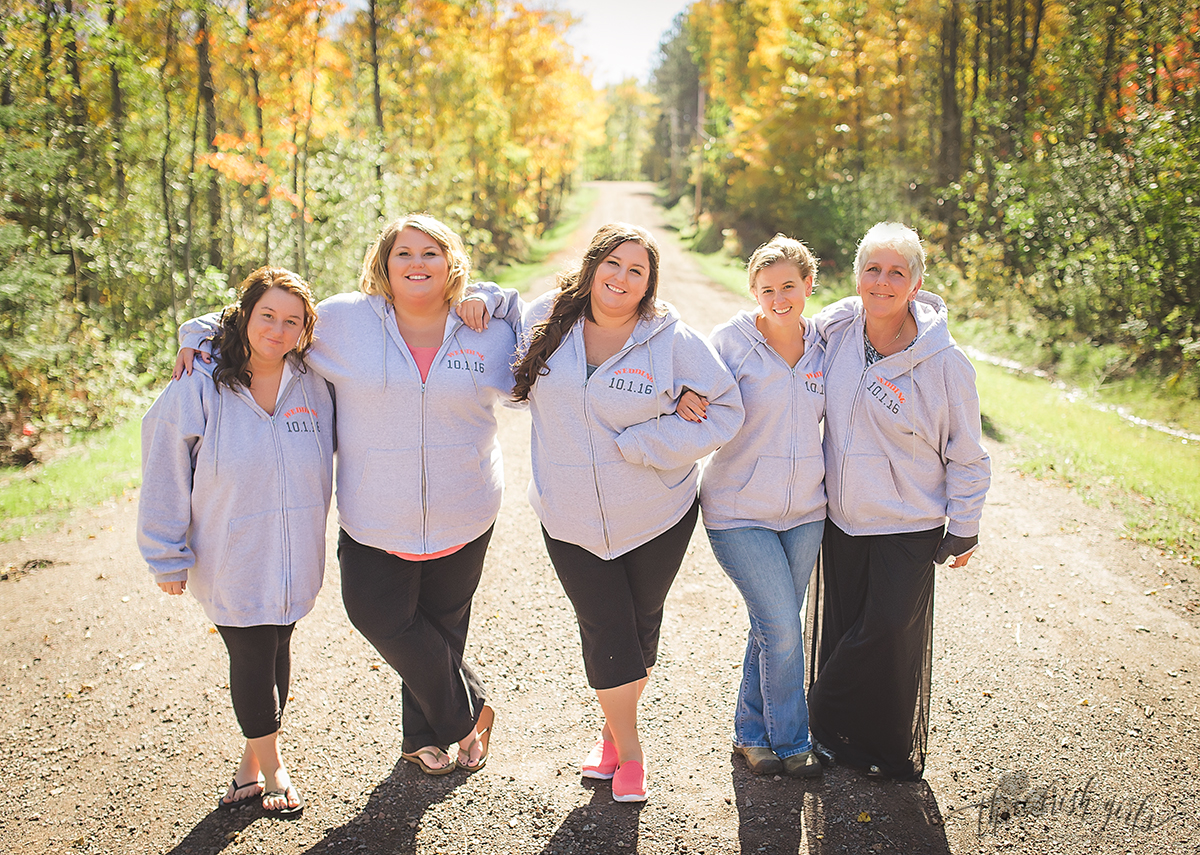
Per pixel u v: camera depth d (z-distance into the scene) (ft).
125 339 33.60
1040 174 41.65
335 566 15.94
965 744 10.09
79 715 10.94
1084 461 21.31
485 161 87.97
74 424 26.30
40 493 19.85
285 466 8.48
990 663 12.03
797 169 89.71
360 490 8.70
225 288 36.99
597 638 8.97
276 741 9.04
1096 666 11.91
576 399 8.59
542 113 103.86
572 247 114.01
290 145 46.16
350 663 12.17
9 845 8.53
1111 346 33.65
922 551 9.02
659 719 10.66
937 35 72.84
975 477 8.88
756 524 9.37
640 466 8.70
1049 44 58.29
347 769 9.67
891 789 9.25
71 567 15.81
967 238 51.31
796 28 83.05
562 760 9.86
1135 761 9.72
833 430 9.20
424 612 9.57
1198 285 30.66
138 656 12.49
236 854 8.30
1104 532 17.01
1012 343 37.96
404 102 70.95
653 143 292.61
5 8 30.50
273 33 41.24
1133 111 36.24
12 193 29.04
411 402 8.52
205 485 8.29
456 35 73.92
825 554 9.75
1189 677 11.59
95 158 35.83
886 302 8.65
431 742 9.58
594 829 8.59
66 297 31.86
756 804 8.97
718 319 50.21
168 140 36.45
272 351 8.19
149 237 36.01
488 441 9.16
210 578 8.44
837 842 8.37
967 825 8.66
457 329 8.85
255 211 46.68
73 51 33.14
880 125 76.64
